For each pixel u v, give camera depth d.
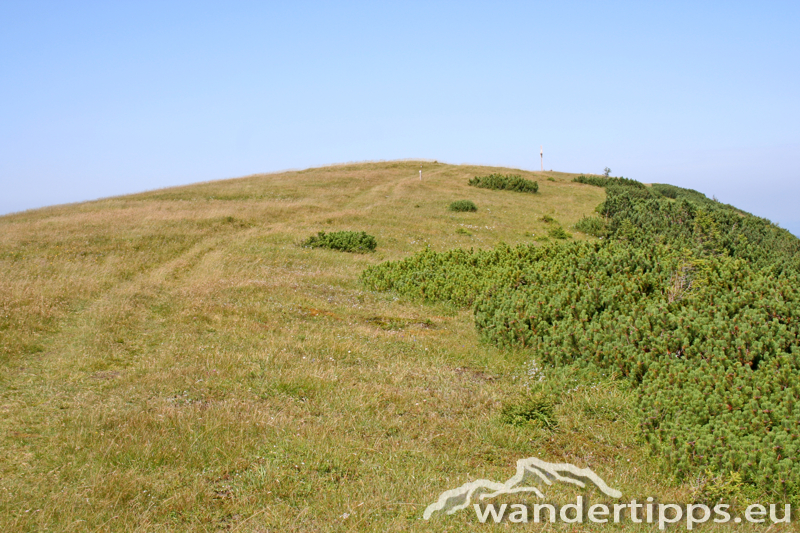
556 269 15.73
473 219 35.41
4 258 19.03
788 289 11.76
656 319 10.77
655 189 53.41
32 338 11.16
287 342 11.44
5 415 7.66
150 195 40.28
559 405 8.76
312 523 5.50
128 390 8.70
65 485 5.94
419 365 10.64
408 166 62.12
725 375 8.42
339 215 33.41
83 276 17.16
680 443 6.95
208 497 5.86
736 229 24.73
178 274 18.81
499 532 5.46
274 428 7.45
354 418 8.02
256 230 28.19
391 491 6.10
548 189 50.88
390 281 18.28
